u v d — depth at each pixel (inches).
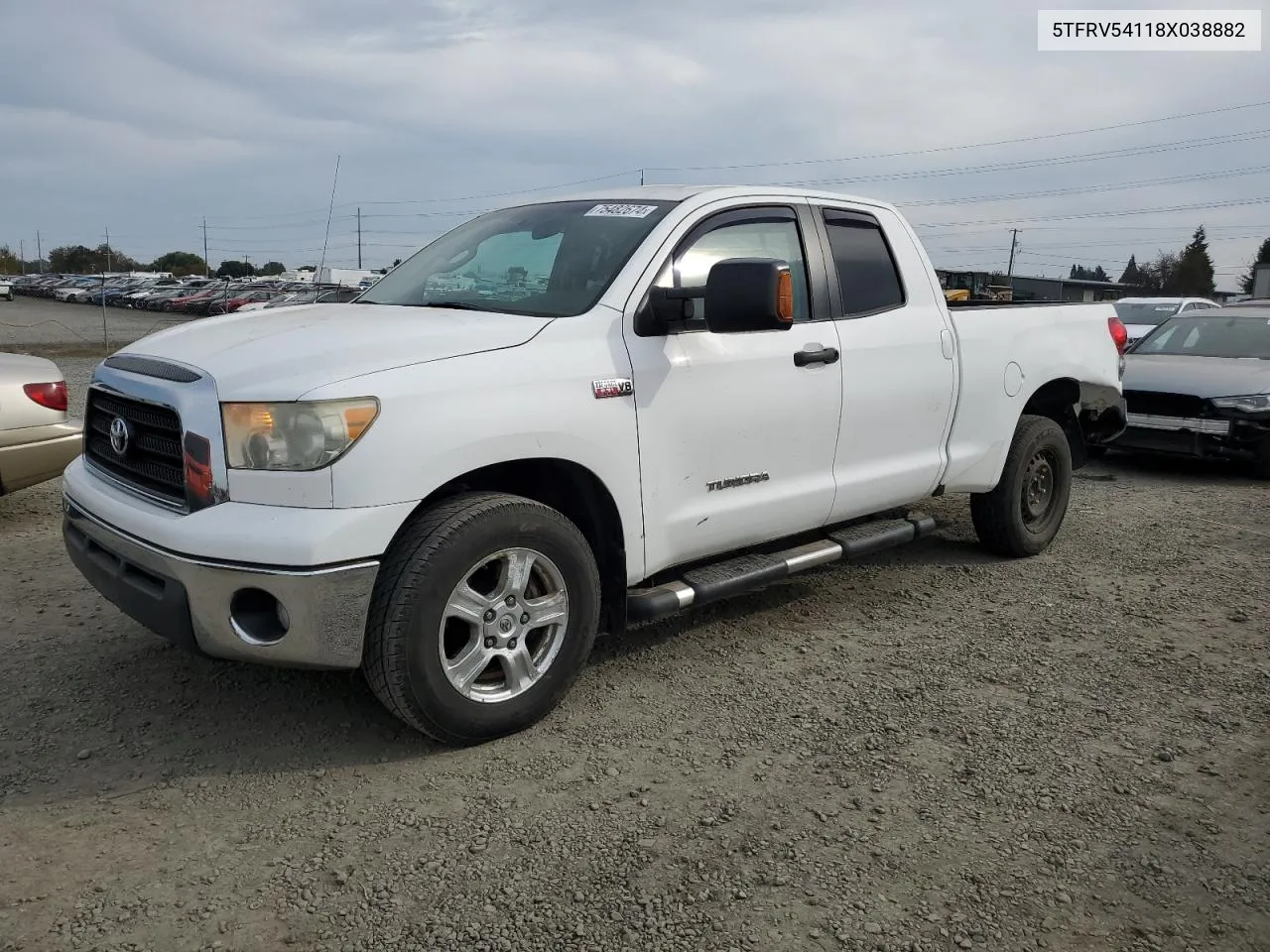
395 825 118.5
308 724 143.9
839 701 154.7
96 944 96.7
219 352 132.7
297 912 102.3
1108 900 106.6
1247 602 206.4
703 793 126.6
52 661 165.0
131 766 131.6
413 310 151.7
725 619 191.5
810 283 177.8
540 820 119.9
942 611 198.1
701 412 156.0
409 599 125.0
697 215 162.6
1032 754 138.5
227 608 122.3
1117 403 251.3
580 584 141.9
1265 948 99.7
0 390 241.1
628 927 100.7
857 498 185.0
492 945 97.7
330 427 119.5
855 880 109.1
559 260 161.3
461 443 127.7
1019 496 225.6
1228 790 129.7
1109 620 194.1
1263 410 339.3
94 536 139.6
